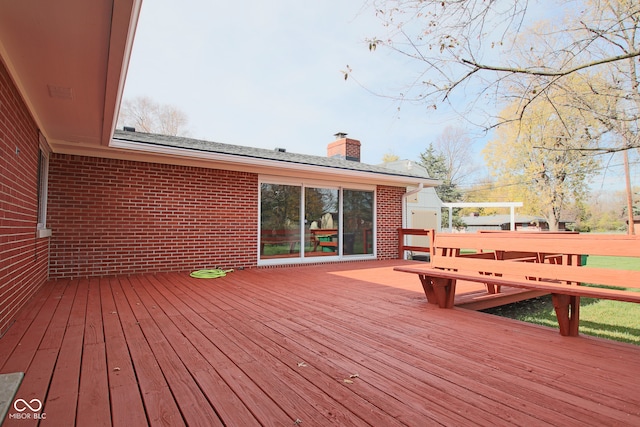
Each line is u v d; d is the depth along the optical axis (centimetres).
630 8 410
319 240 917
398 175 993
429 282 454
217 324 356
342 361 259
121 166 673
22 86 381
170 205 718
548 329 343
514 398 203
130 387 215
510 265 372
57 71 351
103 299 468
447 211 2947
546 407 193
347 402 198
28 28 278
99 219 651
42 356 266
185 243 731
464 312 411
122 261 670
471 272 521
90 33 285
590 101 484
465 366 250
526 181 1498
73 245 629
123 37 285
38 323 354
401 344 298
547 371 242
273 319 376
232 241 788
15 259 374
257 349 284
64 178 623
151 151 641
